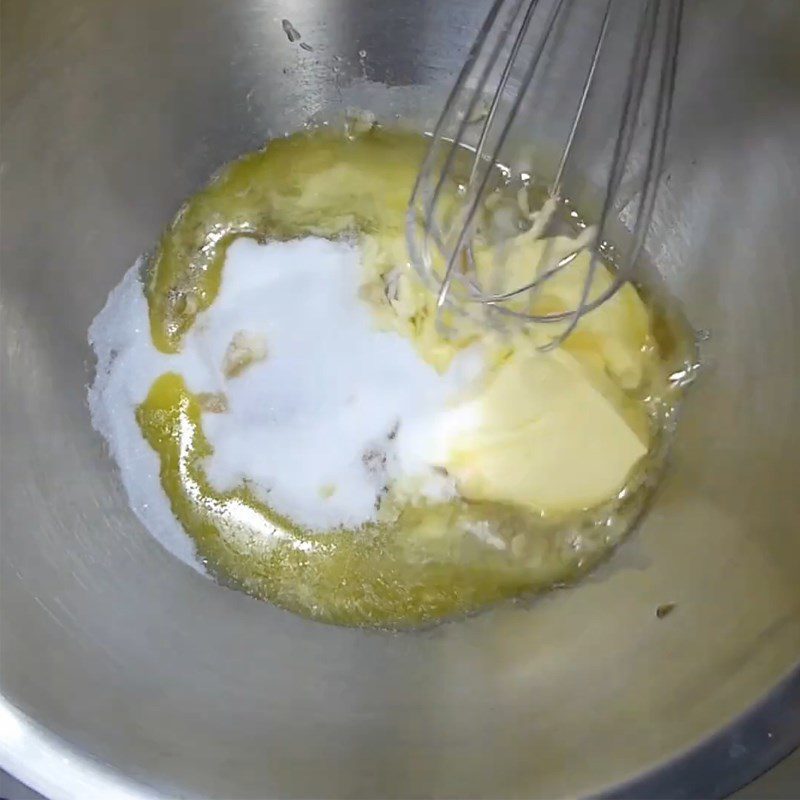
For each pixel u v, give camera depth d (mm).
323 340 252
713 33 218
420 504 244
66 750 177
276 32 258
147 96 248
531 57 250
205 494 249
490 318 246
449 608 238
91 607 212
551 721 195
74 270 245
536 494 237
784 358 220
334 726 204
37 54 220
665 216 250
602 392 236
